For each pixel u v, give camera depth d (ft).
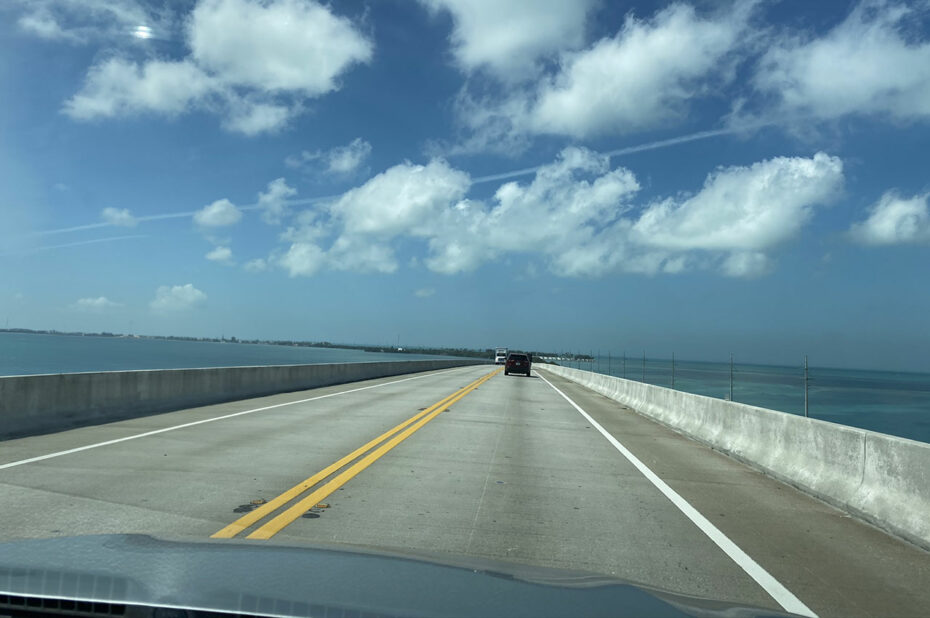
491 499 26.61
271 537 20.18
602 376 108.47
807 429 31.71
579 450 41.29
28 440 38.52
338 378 107.65
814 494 29.01
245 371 72.38
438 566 10.55
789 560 19.86
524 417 60.70
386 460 34.58
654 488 30.14
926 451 22.79
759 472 35.27
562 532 22.12
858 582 18.03
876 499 24.81
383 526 21.94
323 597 8.63
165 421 48.52
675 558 19.70
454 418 56.85
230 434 42.34
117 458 32.89
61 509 22.86
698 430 48.21
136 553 10.32
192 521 21.74
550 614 8.52
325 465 32.60
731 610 9.58
